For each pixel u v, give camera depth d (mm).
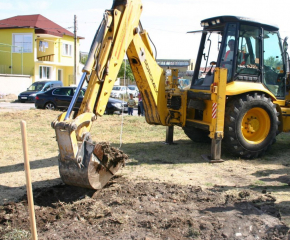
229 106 6898
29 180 2932
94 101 4938
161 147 8203
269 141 7281
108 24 5051
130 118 13312
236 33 6953
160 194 4840
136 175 5867
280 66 7801
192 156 7340
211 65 7539
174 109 7520
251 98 6918
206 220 4008
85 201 4473
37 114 13961
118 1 5410
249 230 3807
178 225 3861
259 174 6070
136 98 30109
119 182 5383
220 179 5746
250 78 7219
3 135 9438
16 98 27438
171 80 7734
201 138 8727
